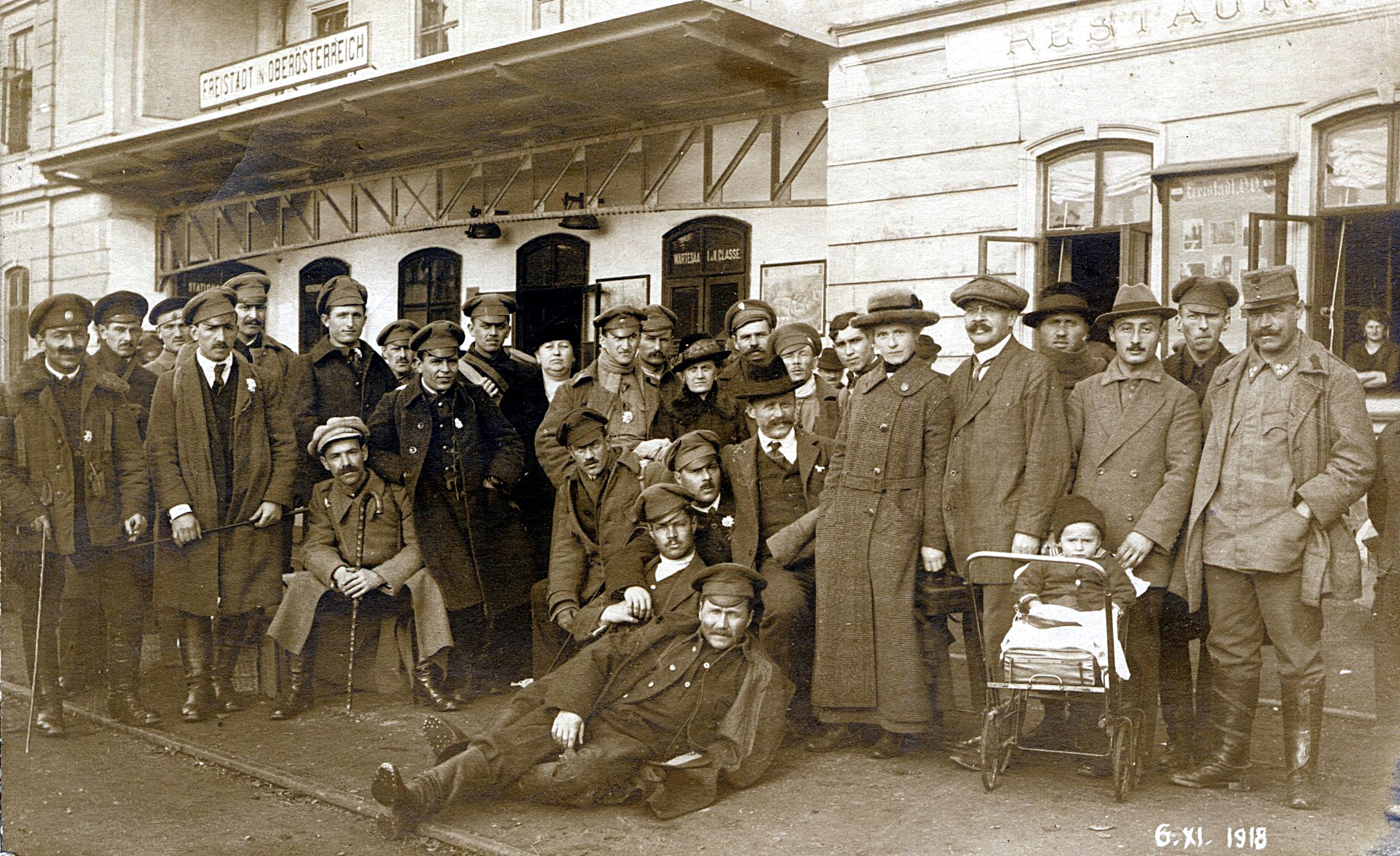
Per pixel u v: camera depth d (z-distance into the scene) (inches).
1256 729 158.6
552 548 172.9
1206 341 151.2
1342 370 133.9
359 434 183.5
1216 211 198.4
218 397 185.3
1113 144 206.5
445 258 231.8
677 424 179.0
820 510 156.9
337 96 219.9
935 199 210.8
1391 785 135.4
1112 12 205.2
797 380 174.1
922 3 206.5
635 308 180.5
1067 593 135.5
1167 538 138.7
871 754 153.5
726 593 142.9
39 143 219.6
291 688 181.6
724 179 214.5
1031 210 207.8
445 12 219.6
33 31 219.8
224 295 184.2
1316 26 190.2
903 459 152.0
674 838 128.6
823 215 212.8
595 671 145.4
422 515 184.5
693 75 210.1
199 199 222.5
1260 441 134.8
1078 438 147.6
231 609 184.1
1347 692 159.6
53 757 167.2
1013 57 208.5
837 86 212.5
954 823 128.8
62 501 179.6
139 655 181.0
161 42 217.3
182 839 136.3
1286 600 133.1
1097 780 140.8
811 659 162.7
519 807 141.6
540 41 203.3
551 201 223.1
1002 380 147.7
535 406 200.8
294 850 132.9
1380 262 184.5
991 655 141.4
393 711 181.2
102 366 183.9
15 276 223.0
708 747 141.9
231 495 185.0
